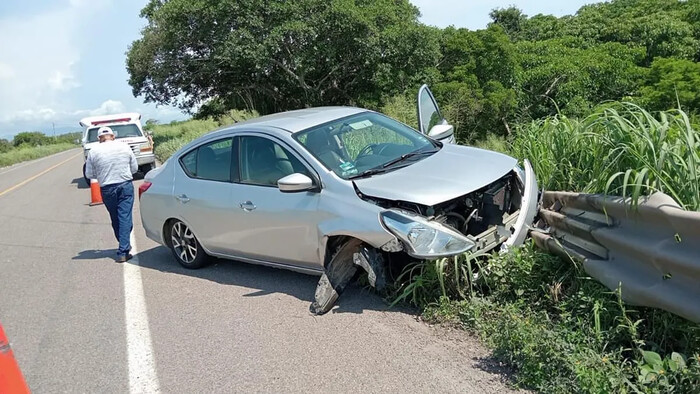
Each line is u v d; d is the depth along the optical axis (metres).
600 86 20.83
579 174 5.90
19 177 27.92
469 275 4.52
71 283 6.69
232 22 26.03
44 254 8.47
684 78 16.73
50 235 10.06
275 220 5.28
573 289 4.16
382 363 3.91
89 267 7.35
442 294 4.59
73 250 8.54
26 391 3.32
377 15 25.84
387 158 5.45
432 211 4.48
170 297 5.77
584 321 3.71
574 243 4.54
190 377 4.02
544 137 6.68
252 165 5.63
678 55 27.31
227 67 29.94
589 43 28.92
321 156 5.20
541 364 3.36
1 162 47.78
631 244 3.65
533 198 5.04
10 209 14.65
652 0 35.84
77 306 5.82
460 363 3.79
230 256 6.11
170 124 49.41
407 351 4.04
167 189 6.55
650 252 3.43
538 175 6.35
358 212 4.66
